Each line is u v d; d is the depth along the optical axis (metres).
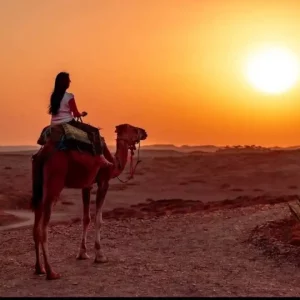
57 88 11.80
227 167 91.19
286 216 16.55
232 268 12.05
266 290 10.40
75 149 11.56
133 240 15.30
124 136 13.45
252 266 12.23
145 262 12.64
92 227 17.80
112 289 10.46
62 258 13.23
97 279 11.19
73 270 11.97
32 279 11.29
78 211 40.62
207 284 10.79
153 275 11.46
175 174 85.50
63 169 11.44
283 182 77.94
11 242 15.54
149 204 29.22
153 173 85.69
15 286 10.77
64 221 28.73
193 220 17.59
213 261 12.69
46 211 11.30
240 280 11.10
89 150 11.80
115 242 15.06
